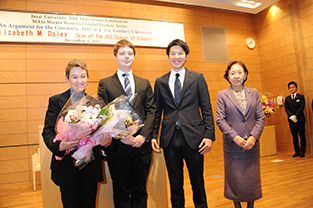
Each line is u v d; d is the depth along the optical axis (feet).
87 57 15.08
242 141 5.74
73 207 4.54
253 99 6.23
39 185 12.35
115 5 16.21
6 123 13.16
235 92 6.46
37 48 14.06
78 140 4.34
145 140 5.38
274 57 19.51
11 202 9.53
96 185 4.85
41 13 14.12
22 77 13.65
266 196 8.29
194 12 18.70
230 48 19.80
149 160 5.46
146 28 16.65
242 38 20.51
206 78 18.45
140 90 5.65
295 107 15.90
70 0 15.08
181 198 5.70
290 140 18.19
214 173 12.62
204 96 5.86
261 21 20.61
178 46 5.89
